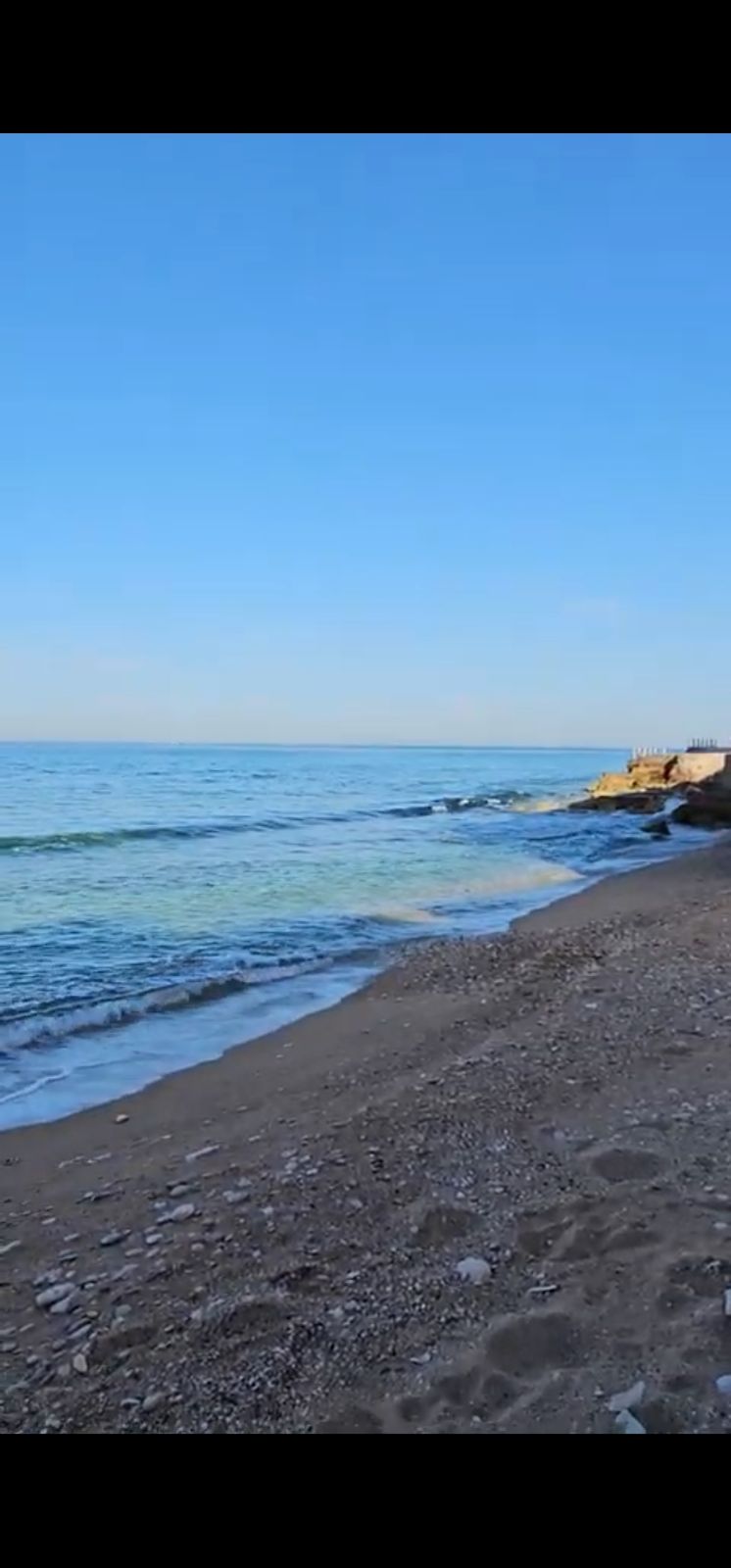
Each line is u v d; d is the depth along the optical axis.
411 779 78.69
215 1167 5.09
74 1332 3.42
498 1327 3.25
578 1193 4.41
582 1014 7.92
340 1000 9.29
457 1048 7.35
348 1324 3.35
